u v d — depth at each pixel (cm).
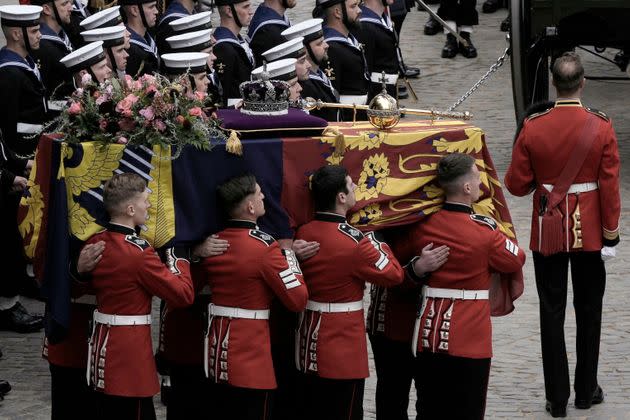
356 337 2545
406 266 2628
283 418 2705
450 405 2633
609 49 6134
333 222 2522
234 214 2455
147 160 2405
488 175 2695
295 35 3359
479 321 2608
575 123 2914
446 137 2622
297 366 2586
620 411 2997
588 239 2927
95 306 2542
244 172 2467
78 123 2394
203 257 2475
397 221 2606
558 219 2922
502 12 6769
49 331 2388
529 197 4416
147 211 2412
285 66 2905
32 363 3256
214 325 2478
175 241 2431
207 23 3628
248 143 2469
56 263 2369
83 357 2569
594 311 2981
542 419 2953
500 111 5266
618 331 3416
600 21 4050
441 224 2608
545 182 2952
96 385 2433
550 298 2967
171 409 2702
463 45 5947
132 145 2394
